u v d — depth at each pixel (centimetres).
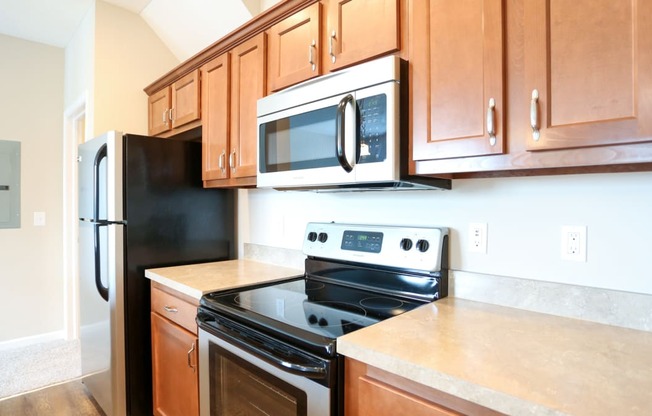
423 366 83
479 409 78
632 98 82
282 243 219
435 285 142
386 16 129
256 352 121
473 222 140
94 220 219
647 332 105
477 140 106
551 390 72
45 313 336
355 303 144
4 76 315
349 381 101
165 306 193
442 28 114
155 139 215
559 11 92
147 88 278
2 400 239
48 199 336
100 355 216
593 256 115
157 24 285
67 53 336
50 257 338
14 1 265
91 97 269
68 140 338
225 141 202
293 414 112
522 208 129
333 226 181
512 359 87
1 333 317
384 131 121
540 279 125
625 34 83
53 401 239
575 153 91
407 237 150
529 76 96
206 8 244
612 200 112
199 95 225
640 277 107
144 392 209
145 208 211
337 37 145
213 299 150
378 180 123
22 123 323
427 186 138
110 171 203
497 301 133
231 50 200
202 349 153
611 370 81
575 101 90
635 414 64
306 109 147
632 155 83
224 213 245
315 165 144
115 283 201
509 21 101
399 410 91
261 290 166
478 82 106
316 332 110
